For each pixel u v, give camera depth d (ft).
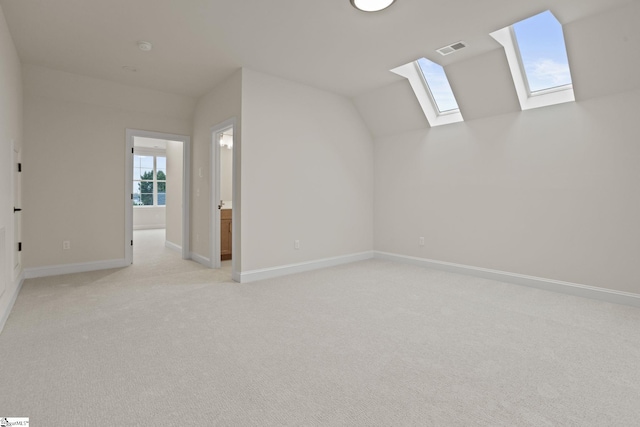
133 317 9.25
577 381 6.18
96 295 11.25
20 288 11.92
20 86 12.37
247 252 13.20
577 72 10.90
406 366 6.72
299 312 9.74
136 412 5.23
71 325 8.63
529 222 12.74
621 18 9.34
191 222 17.90
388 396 5.71
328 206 16.07
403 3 8.79
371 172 18.22
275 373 6.43
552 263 12.17
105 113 15.12
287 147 14.35
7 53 9.64
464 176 14.62
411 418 5.13
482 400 5.60
